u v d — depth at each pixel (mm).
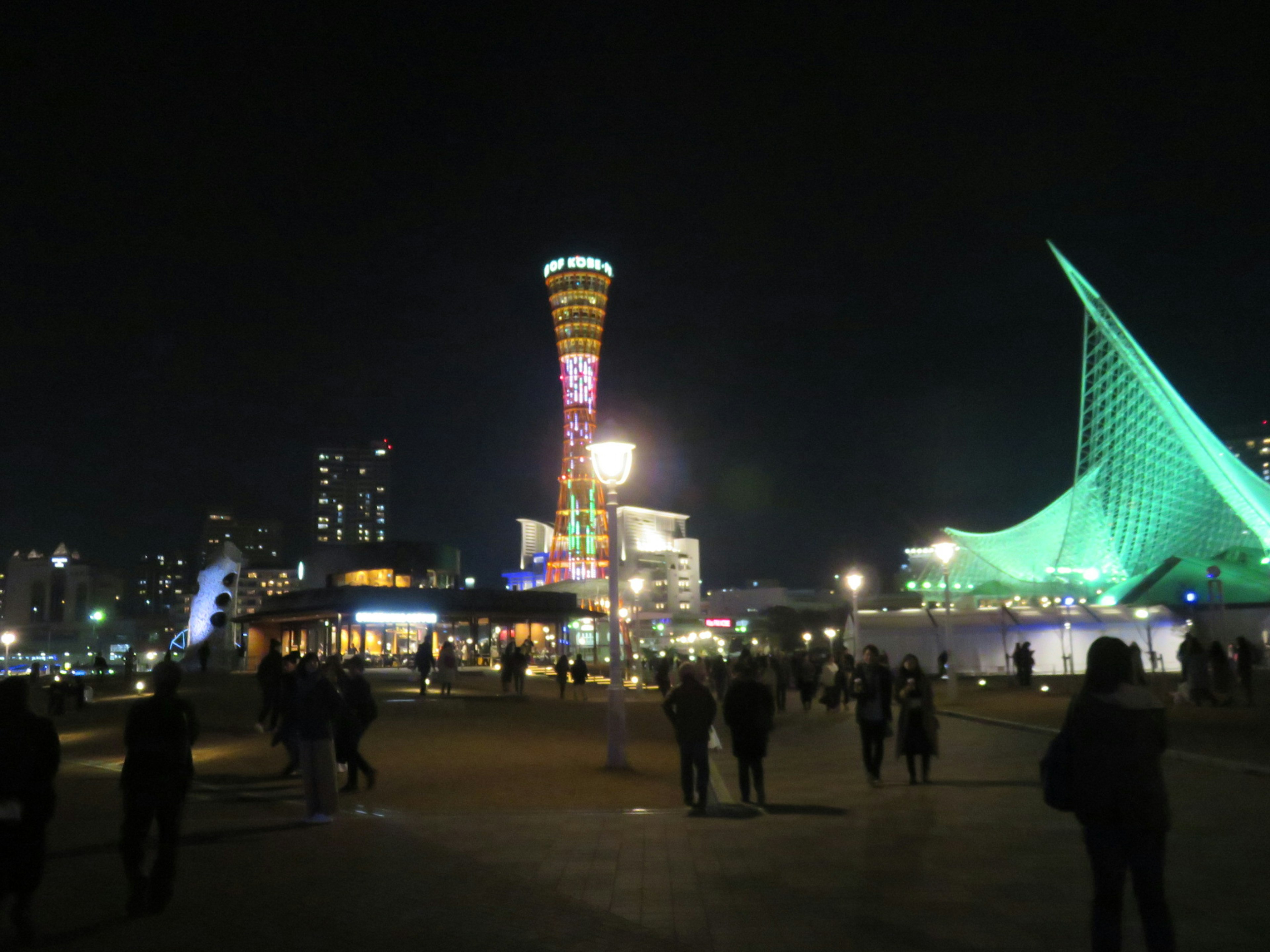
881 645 52562
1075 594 87000
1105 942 5215
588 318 105625
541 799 13453
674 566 135000
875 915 7410
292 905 7820
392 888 8336
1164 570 73250
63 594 195250
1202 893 7910
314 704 11688
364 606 48094
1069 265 75625
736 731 12695
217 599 65500
